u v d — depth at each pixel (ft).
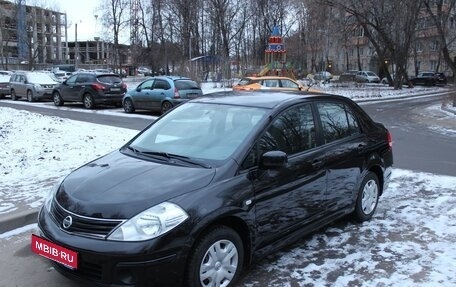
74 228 11.91
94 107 71.51
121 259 11.22
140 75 292.20
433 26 154.81
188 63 123.54
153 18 201.57
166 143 15.64
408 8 135.44
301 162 15.39
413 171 28.96
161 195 12.10
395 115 71.46
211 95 18.33
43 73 88.12
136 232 11.38
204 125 15.88
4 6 286.46
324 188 16.49
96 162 15.20
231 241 12.88
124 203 11.86
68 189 13.15
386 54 159.02
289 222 14.99
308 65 231.91
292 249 16.34
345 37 149.79
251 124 14.97
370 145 19.24
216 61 142.20
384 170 20.21
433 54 223.10
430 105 92.73
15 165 25.55
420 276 14.32
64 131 36.91
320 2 139.33
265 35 220.02
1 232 17.43
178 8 191.31
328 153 16.71
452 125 57.98
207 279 12.41
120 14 229.86
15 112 47.93
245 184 13.37
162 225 11.50
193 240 11.85
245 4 204.44
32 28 288.71
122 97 71.72
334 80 163.53
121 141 34.04
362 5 135.13
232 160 13.65
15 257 15.53
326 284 13.75
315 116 16.96
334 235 17.72
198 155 14.42
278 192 14.35
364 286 13.65
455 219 19.61
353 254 15.94
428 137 46.88
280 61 142.10
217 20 191.01
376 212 20.57
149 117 59.57
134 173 13.44
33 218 18.42
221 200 12.55
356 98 105.81
